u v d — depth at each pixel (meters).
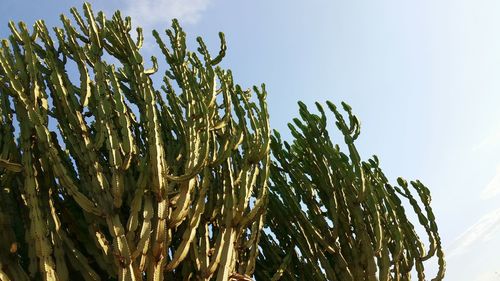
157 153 3.53
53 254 3.41
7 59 4.04
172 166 4.02
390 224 4.57
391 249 4.72
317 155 4.86
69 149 3.96
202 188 3.87
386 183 5.04
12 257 3.34
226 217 3.92
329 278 4.46
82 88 4.02
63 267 3.31
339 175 4.69
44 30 4.47
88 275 3.48
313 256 4.61
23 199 3.76
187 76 4.46
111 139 3.58
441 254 4.72
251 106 4.55
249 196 4.10
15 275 3.28
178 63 4.78
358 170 4.53
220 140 4.68
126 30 4.74
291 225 4.77
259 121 4.42
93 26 4.50
